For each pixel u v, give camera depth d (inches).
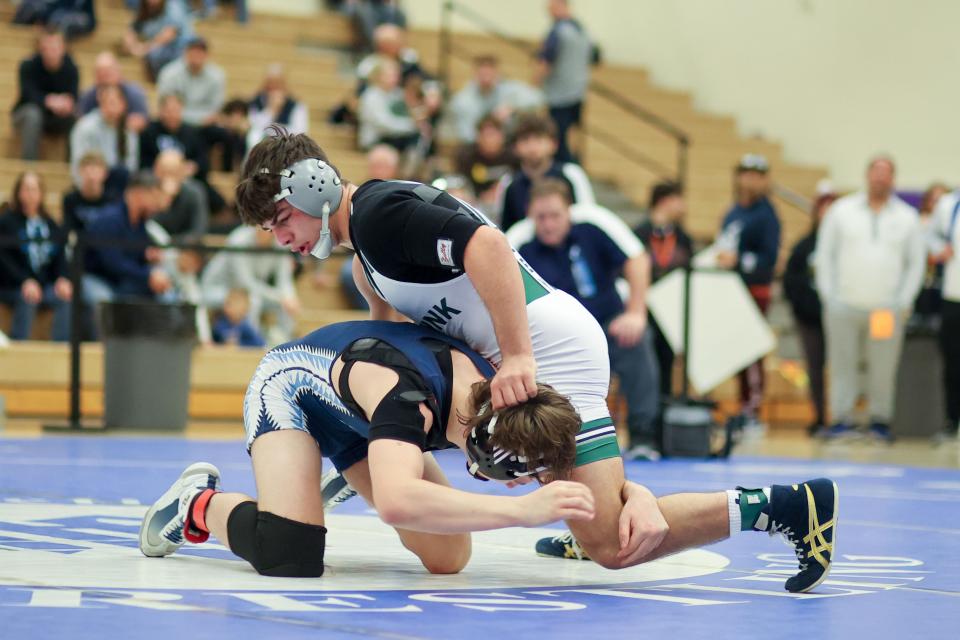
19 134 555.8
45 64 554.9
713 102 816.3
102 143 513.7
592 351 144.9
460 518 125.9
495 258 131.7
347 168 592.1
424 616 115.0
